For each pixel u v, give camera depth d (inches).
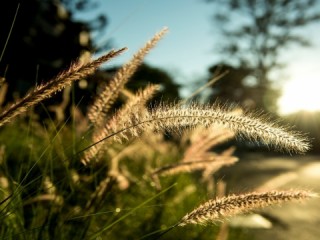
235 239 149.0
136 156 156.9
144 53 69.5
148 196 129.0
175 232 125.9
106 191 81.9
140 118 52.2
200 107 50.3
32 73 513.0
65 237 76.3
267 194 49.9
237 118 47.4
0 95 111.0
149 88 61.5
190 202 142.0
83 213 80.0
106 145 67.4
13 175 89.0
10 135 145.3
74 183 80.2
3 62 486.9
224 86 1567.4
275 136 45.6
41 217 79.9
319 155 903.7
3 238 67.8
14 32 501.4
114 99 69.3
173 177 139.4
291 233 204.8
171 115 50.1
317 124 982.4
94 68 43.3
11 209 68.5
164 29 68.3
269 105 1659.7
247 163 631.8
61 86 42.8
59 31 553.9
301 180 425.4
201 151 92.4
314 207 272.1
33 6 524.7
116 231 112.4
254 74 1675.7
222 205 51.4
